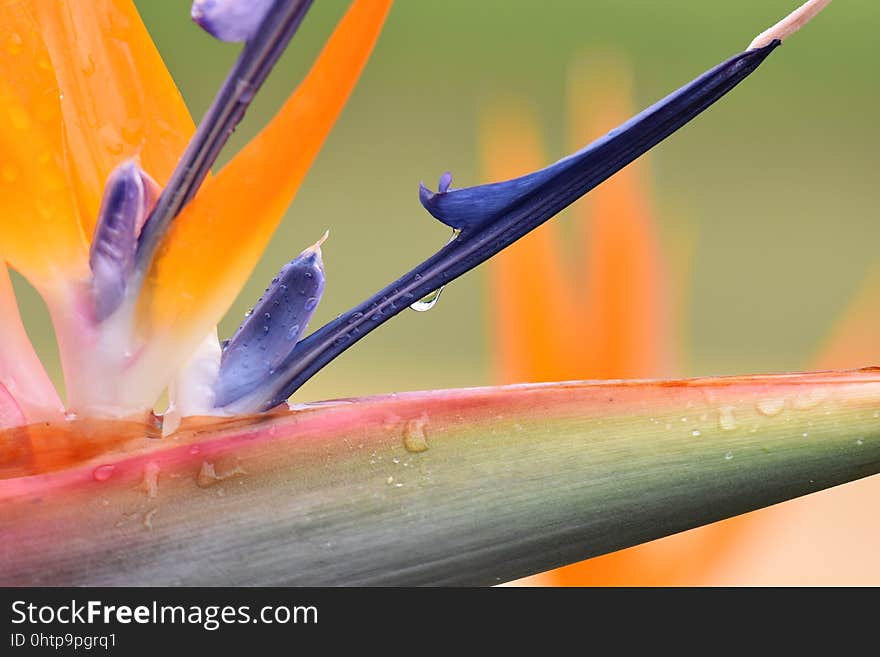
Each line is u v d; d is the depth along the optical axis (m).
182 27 1.08
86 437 0.40
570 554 0.40
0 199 0.39
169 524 0.40
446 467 0.40
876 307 0.59
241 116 0.39
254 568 0.40
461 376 1.05
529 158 0.58
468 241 0.40
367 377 1.04
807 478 0.40
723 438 0.40
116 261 0.40
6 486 0.39
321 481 0.40
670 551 0.50
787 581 0.60
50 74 0.40
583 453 0.40
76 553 0.39
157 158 0.41
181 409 0.40
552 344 0.49
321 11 1.05
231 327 0.99
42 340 0.90
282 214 0.40
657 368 0.50
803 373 0.40
